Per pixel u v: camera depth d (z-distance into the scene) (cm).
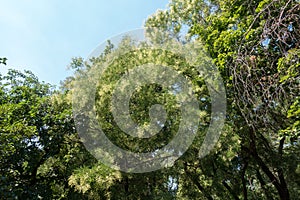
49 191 1350
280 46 549
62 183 1442
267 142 1228
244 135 1163
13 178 1305
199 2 1308
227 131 1038
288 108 594
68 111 1386
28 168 1375
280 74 557
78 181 1059
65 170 1423
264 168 1245
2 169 1260
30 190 1288
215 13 1257
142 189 1131
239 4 910
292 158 1216
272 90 599
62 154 1445
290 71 532
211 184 1273
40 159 1402
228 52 920
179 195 1345
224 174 1270
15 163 1284
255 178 1623
